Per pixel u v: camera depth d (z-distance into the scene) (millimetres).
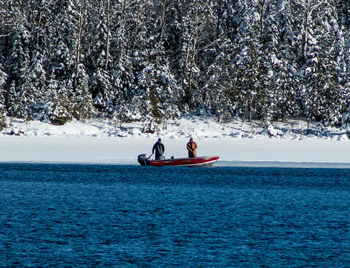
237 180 111562
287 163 139125
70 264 47719
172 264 48125
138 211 73312
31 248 52875
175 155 148625
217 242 56062
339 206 80125
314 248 54156
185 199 85375
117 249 52781
